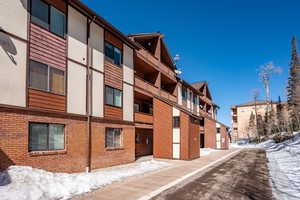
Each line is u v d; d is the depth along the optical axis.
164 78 26.78
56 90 11.34
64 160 11.41
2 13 9.01
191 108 33.91
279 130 55.25
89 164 13.14
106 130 15.12
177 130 20.62
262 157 23.17
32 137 9.95
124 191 8.87
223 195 8.53
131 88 18.45
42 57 10.66
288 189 9.35
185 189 9.37
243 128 83.56
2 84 8.83
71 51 12.45
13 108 9.14
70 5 12.55
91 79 13.85
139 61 20.97
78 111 12.67
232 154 26.91
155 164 16.34
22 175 8.32
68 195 8.03
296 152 22.58
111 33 16.06
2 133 8.66
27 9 10.07
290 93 50.47
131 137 17.84
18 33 9.59
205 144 35.78
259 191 9.10
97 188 9.20
